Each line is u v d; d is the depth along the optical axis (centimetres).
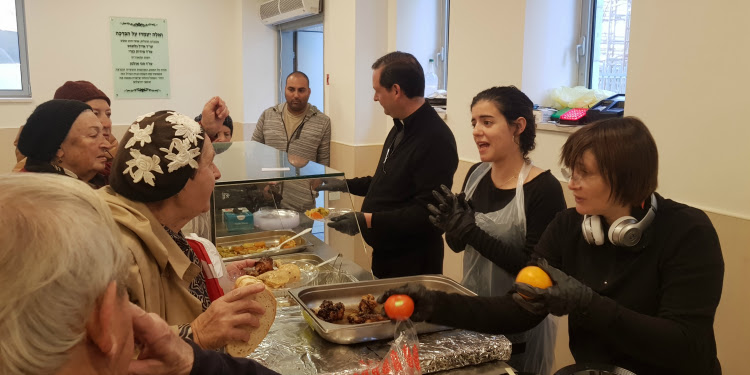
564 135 275
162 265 113
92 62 518
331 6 435
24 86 493
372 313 145
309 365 123
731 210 201
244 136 576
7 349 50
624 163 120
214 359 87
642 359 122
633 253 130
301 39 526
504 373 130
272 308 123
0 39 479
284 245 209
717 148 204
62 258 51
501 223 182
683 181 218
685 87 213
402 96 236
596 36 301
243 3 552
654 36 224
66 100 188
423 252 244
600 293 134
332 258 204
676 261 124
